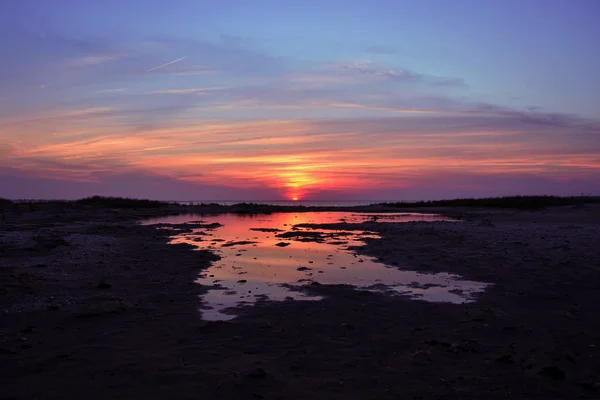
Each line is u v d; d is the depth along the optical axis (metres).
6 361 6.35
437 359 6.54
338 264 14.72
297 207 56.97
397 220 34.19
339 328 7.98
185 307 9.38
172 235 23.58
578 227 24.03
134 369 6.11
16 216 33.62
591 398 5.41
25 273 11.82
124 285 11.29
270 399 5.34
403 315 8.80
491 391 5.55
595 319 8.45
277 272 13.34
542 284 11.18
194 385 5.65
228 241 21.03
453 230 23.56
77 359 6.45
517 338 7.43
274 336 7.55
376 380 5.84
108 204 51.66
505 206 46.28
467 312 8.87
